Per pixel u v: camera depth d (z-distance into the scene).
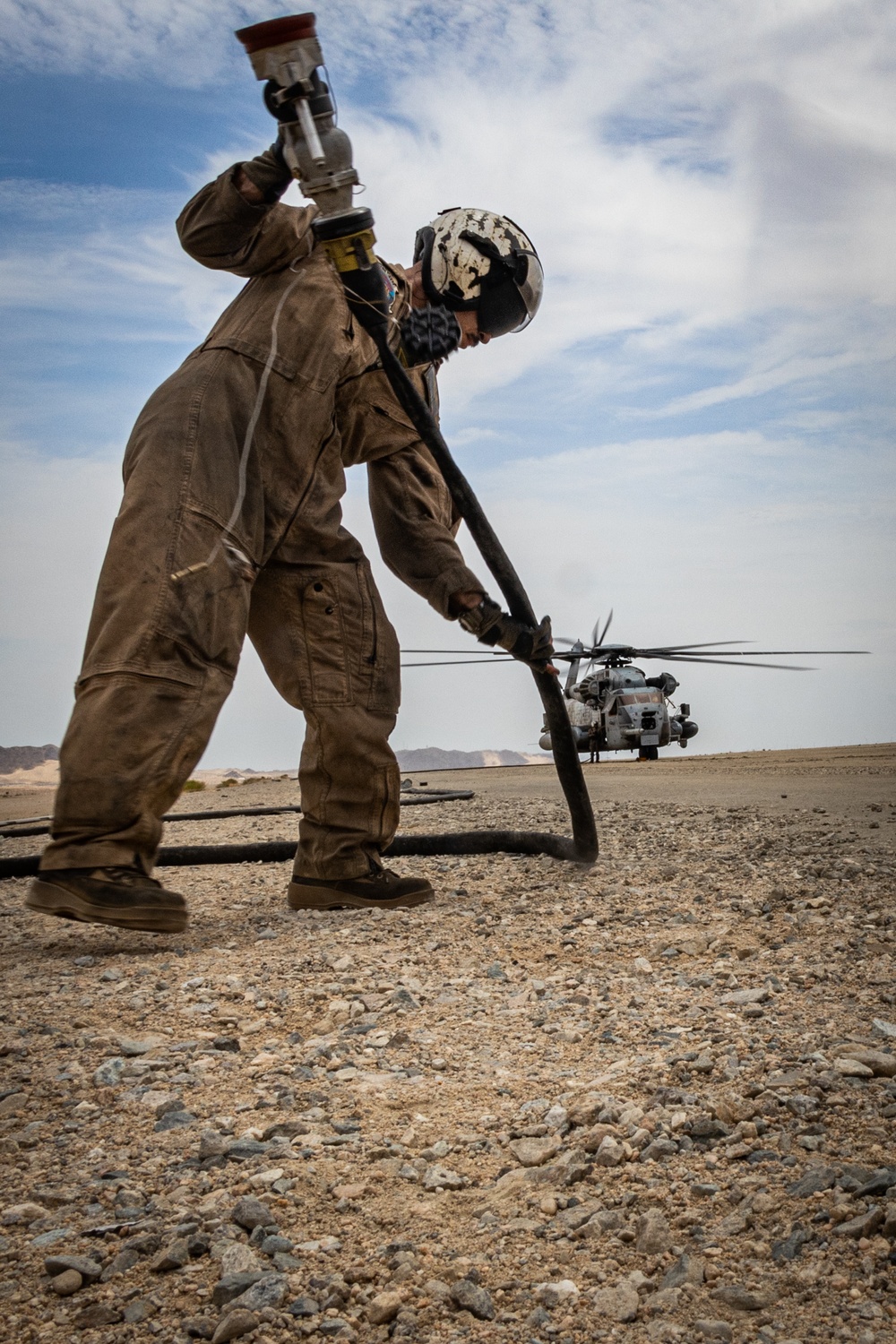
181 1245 1.86
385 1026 3.01
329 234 4.01
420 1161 2.18
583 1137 2.19
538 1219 1.93
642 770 16.25
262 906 5.09
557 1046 2.80
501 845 6.33
